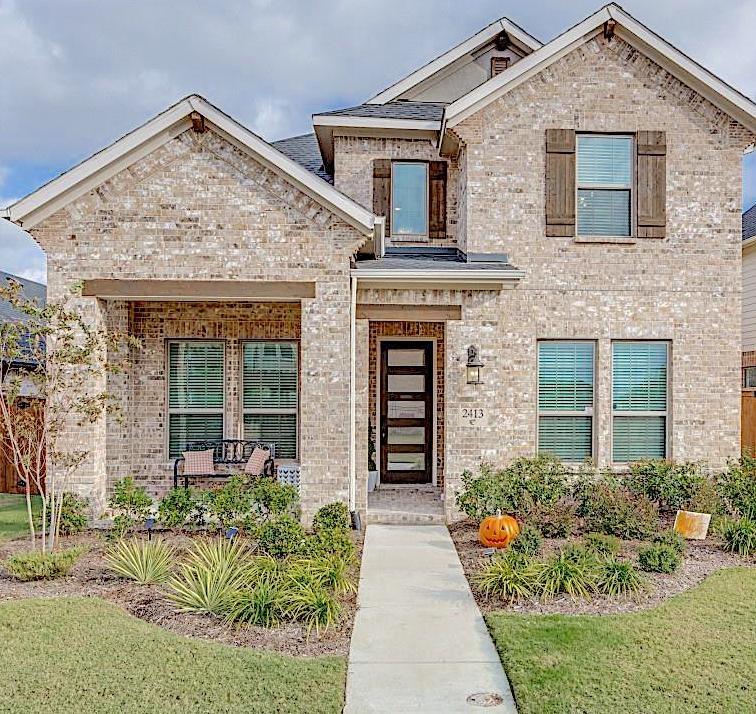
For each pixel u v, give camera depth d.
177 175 10.91
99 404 10.50
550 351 12.84
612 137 12.90
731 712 5.01
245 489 10.38
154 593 7.62
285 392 13.75
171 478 13.25
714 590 7.70
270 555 8.38
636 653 5.99
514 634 6.44
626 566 7.84
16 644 6.12
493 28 15.74
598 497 10.48
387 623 6.96
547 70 12.76
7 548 9.66
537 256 12.66
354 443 11.45
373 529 11.22
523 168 12.67
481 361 11.70
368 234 10.95
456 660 6.11
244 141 10.69
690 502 10.94
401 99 16.11
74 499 10.51
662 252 12.77
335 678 5.55
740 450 12.90
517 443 12.57
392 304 11.78
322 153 15.11
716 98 12.71
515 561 8.02
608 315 12.70
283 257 10.96
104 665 5.72
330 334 10.97
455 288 11.70
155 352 13.36
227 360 13.58
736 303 12.81
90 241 10.86
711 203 12.81
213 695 5.24
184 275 10.90
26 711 4.99
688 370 12.77
